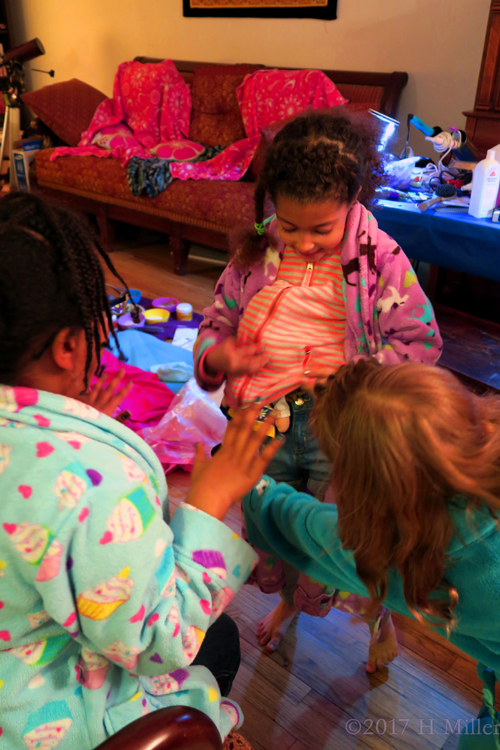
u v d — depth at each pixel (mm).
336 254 1081
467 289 3074
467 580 697
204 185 3543
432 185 2656
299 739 1250
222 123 4082
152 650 612
